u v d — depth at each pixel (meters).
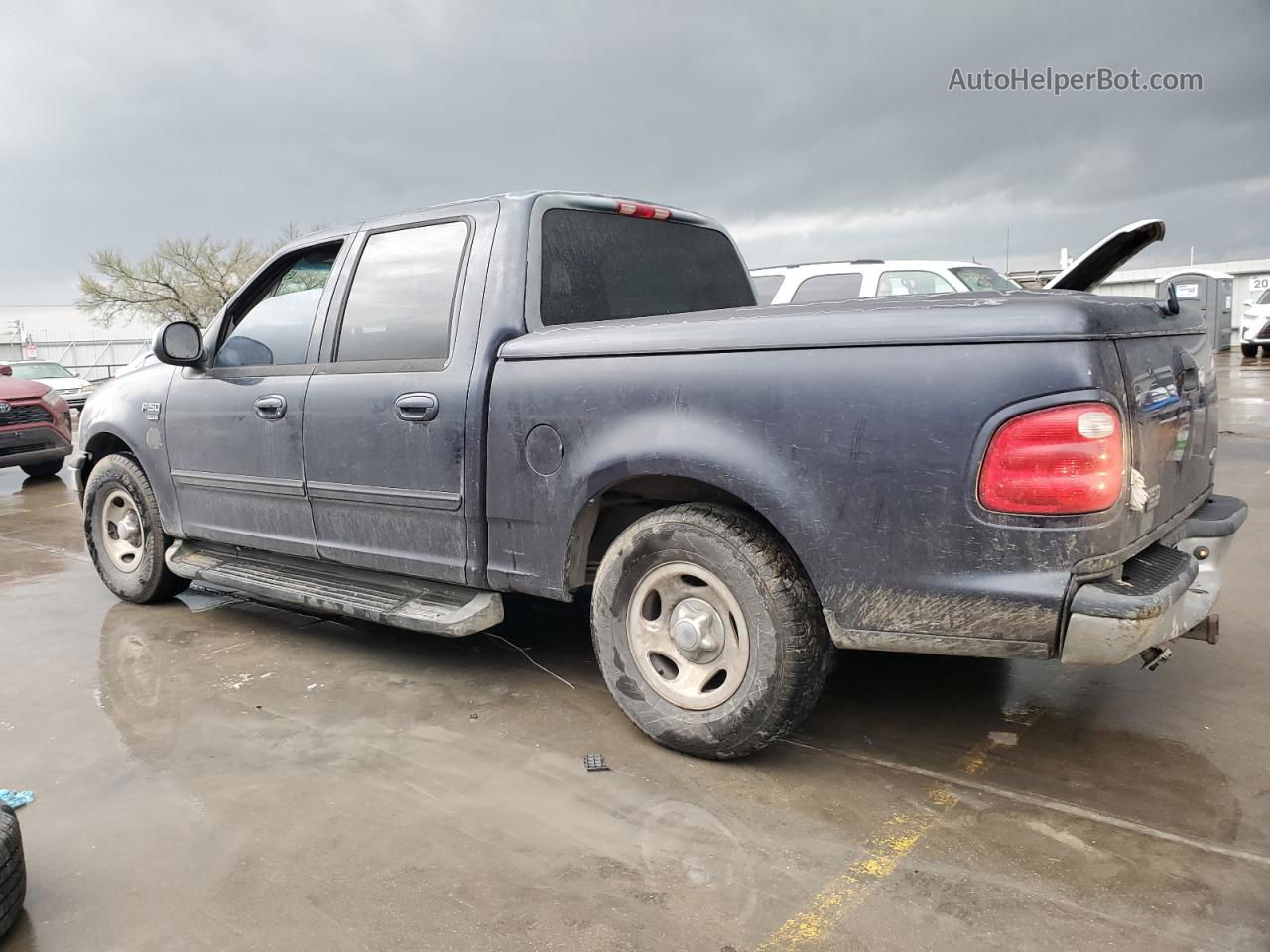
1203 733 3.14
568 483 3.12
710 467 2.79
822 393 2.62
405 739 3.26
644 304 3.97
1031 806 2.70
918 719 3.33
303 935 2.18
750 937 2.13
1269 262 33.66
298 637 4.46
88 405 5.25
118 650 4.32
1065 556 2.35
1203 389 3.10
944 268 8.66
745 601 2.80
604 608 3.15
